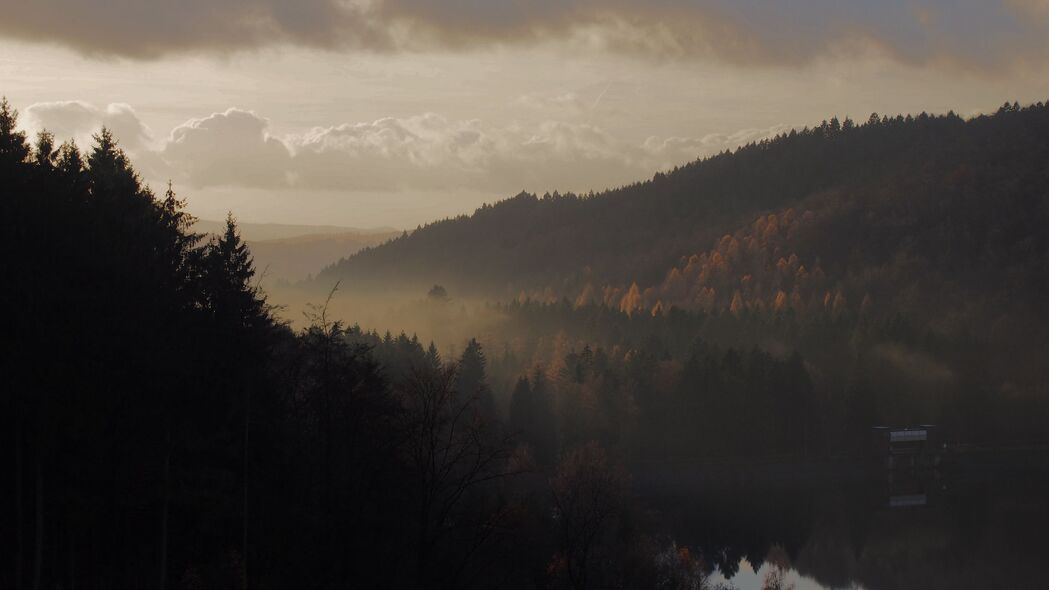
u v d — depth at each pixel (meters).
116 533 43.19
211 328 48.09
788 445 165.62
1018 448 182.38
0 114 54.16
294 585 45.84
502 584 56.19
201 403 46.47
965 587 99.88
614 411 156.00
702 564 95.88
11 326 38.25
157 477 42.59
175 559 46.16
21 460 40.03
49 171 49.31
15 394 37.66
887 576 102.38
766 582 96.50
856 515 130.12
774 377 167.00
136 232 48.69
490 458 53.56
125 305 41.56
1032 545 115.50
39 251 39.31
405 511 50.34
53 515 41.47
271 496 47.97
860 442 170.38
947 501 141.38
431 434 49.38
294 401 49.91
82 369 38.88
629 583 75.00
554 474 103.25
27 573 41.69
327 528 46.50
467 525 51.97
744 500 137.12
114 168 63.06
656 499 133.62
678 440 160.12
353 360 49.31
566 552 67.00
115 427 41.03
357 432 48.28
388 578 47.31
